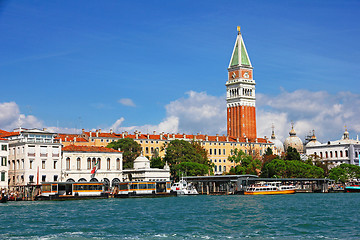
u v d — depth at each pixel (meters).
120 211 119.94
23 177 176.75
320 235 80.88
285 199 169.50
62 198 165.75
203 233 83.31
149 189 189.00
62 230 86.50
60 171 184.50
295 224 93.62
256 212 117.19
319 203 147.12
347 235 80.75
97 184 176.00
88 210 122.38
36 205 139.38
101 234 82.38
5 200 151.50
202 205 140.38
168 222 97.38
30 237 79.38
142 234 82.38
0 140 174.25
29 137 180.00
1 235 81.19
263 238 78.50
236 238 78.56
